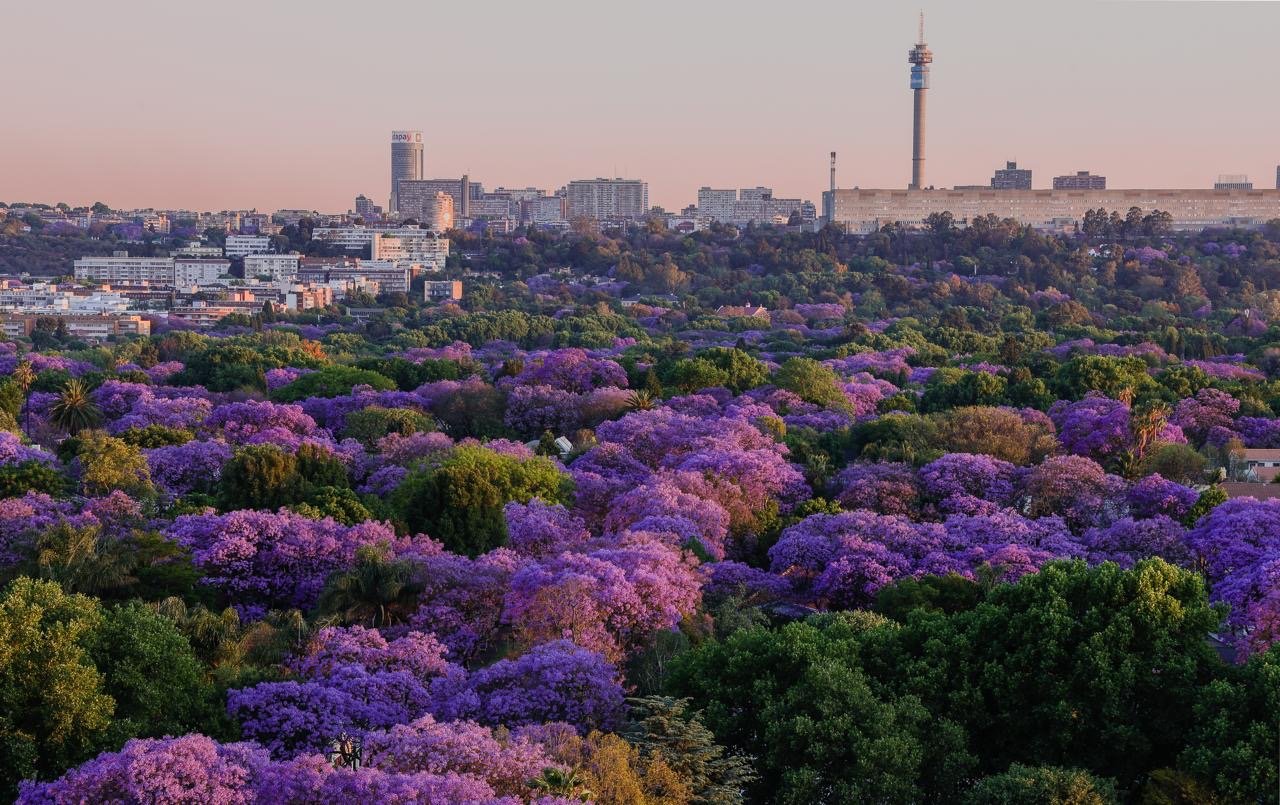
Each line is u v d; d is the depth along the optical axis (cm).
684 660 6438
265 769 4994
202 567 7975
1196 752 5391
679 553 8338
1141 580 6056
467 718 5878
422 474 10244
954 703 5934
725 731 5856
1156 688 5812
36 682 5481
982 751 5994
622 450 11681
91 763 4978
